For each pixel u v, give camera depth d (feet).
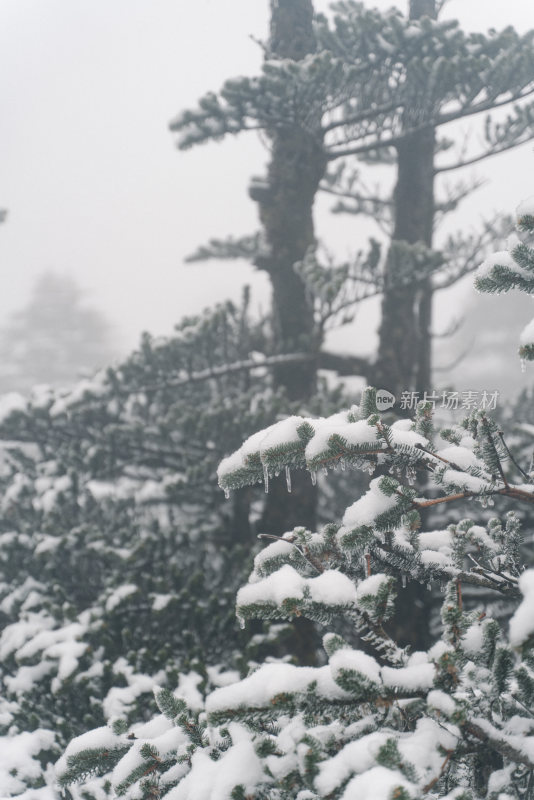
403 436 7.94
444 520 24.49
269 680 6.26
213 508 28.27
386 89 30.45
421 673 6.25
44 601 22.80
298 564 8.37
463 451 8.47
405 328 31.04
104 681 18.97
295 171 30.42
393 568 8.48
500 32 28.40
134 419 30.22
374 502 7.74
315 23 30.53
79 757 8.02
